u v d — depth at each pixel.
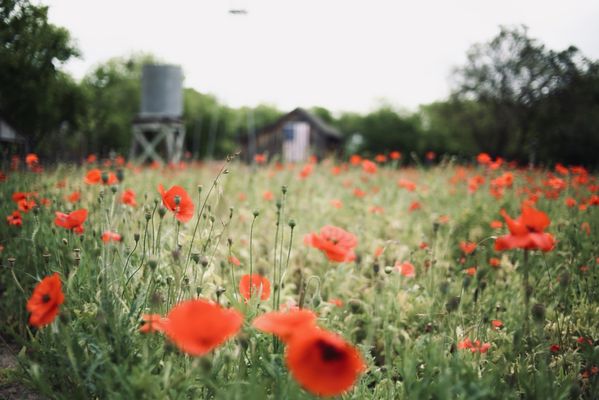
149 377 1.34
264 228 4.82
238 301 1.89
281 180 7.17
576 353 2.22
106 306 1.66
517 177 6.22
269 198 5.12
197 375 1.57
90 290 1.99
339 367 1.14
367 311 2.64
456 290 2.98
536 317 1.65
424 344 1.99
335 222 5.22
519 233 1.63
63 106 5.91
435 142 49.25
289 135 31.58
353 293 3.14
